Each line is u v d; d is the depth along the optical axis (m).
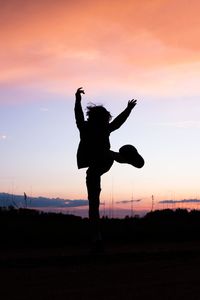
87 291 6.26
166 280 7.03
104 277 7.27
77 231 14.32
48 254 10.01
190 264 8.65
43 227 14.41
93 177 10.38
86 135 10.50
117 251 10.48
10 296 5.96
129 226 16.14
